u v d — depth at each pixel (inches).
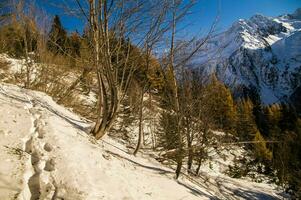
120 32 273.3
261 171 716.0
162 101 388.8
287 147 634.8
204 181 395.2
